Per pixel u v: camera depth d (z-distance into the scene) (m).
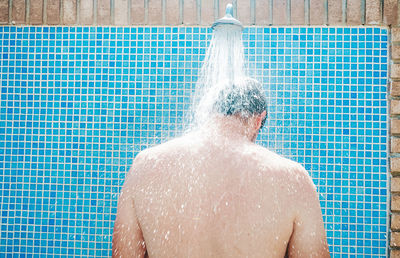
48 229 1.94
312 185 0.92
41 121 1.96
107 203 1.92
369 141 1.86
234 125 0.94
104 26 1.97
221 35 1.34
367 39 1.88
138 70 1.94
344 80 1.88
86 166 1.94
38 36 1.99
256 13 1.92
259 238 0.84
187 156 0.89
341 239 1.84
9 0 1.99
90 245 1.92
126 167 1.92
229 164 0.87
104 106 1.95
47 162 1.95
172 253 0.85
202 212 0.85
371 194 1.84
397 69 1.86
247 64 1.91
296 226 0.88
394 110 1.85
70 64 1.97
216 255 0.83
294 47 1.90
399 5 1.88
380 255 1.82
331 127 1.87
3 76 1.99
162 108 1.92
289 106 1.88
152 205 0.88
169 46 1.94
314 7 1.91
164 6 1.96
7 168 1.97
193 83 1.92
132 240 0.91
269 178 0.87
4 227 1.95
